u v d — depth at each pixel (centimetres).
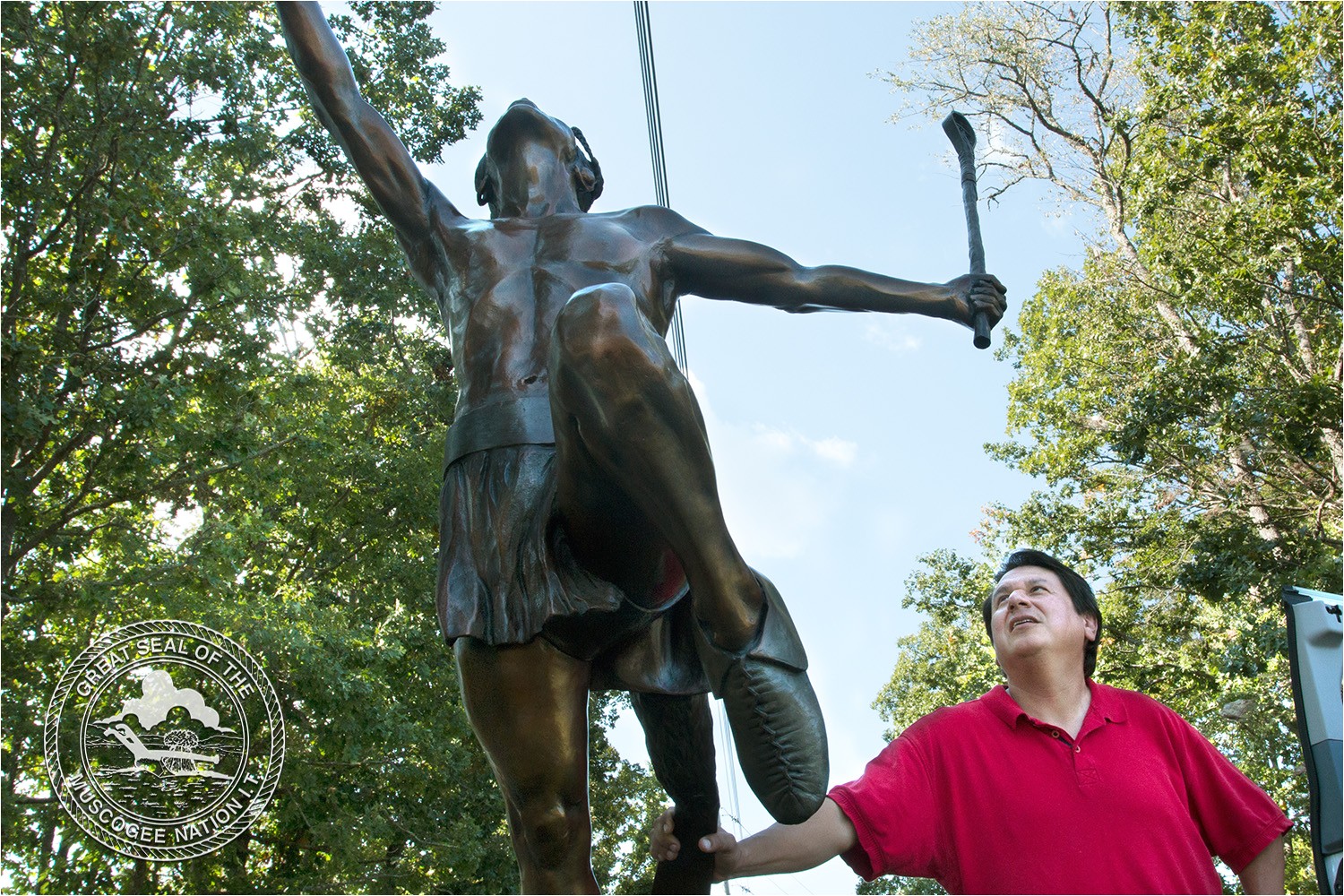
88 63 1298
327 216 1756
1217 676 1705
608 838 1688
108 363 1269
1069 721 253
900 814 235
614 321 161
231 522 1406
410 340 1936
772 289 223
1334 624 250
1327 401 1603
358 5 1825
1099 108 2362
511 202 239
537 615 184
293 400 1602
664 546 184
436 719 1492
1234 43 1619
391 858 1608
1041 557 276
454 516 198
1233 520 1798
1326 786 240
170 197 1347
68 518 1320
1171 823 232
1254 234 1576
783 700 173
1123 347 2067
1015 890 229
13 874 1245
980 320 220
